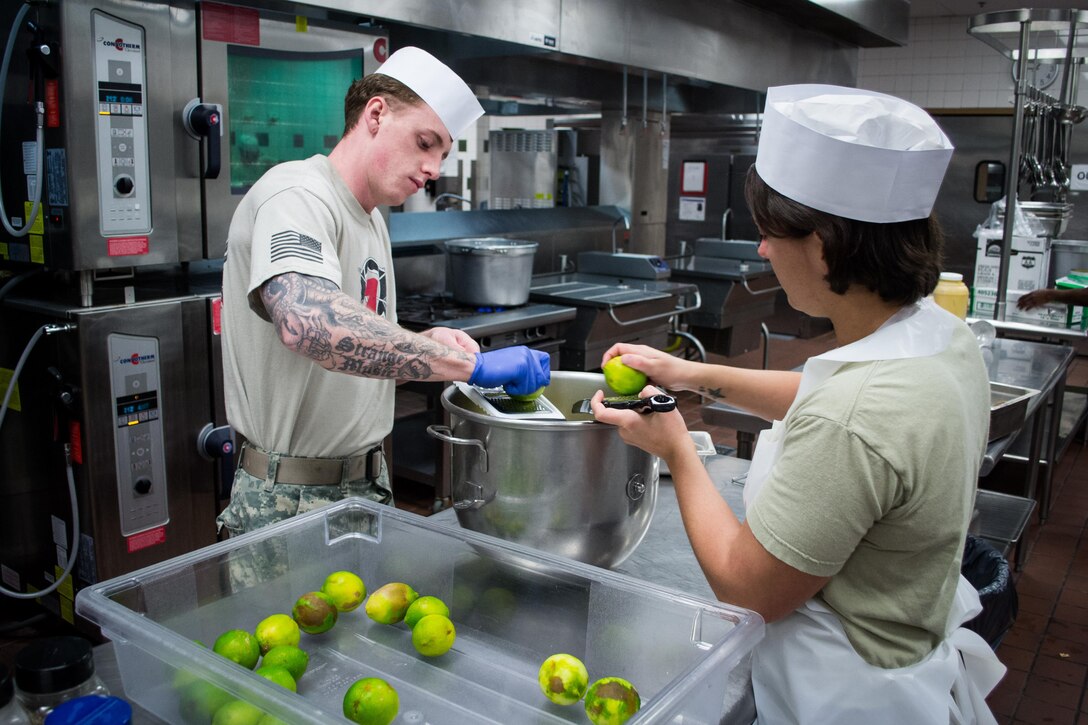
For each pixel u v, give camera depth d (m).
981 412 1.06
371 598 1.15
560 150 6.20
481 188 7.40
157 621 1.05
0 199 2.38
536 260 5.05
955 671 1.08
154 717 0.95
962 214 7.07
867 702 1.03
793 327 7.71
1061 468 4.64
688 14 4.33
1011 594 1.54
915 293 1.02
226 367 1.65
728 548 1.04
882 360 0.99
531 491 1.24
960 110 6.90
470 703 1.01
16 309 2.52
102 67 2.35
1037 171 4.96
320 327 1.33
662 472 1.89
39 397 2.53
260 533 1.16
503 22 3.29
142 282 2.81
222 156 2.67
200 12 2.55
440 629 1.09
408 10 2.91
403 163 1.57
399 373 1.36
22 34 2.36
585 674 1.01
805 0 4.60
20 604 2.82
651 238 5.98
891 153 0.94
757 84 5.00
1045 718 2.52
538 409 1.37
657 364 1.43
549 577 1.11
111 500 2.49
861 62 9.36
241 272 1.57
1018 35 4.47
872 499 0.94
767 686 1.12
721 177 7.44
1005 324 3.84
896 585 1.02
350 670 1.08
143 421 2.53
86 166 2.36
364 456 1.71
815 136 0.96
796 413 1.00
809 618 1.07
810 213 1.00
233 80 2.68
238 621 1.13
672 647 1.01
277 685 0.85
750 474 1.18
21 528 2.70
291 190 1.48
